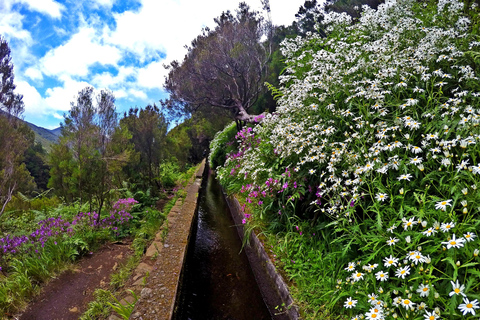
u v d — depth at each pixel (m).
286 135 2.98
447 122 1.79
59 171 4.86
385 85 2.37
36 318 2.29
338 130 2.54
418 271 1.43
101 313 2.28
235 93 10.37
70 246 3.34
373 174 2.05
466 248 1.32
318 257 2.39
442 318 1.23
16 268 2.80
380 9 3.09
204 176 9.73
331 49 3.32
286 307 2.21
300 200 3.00
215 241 4.00
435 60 2.30
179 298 2.39
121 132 5.18
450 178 1.57
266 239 3.20
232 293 2.70
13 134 4.06
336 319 1.83
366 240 1.77
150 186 6.19
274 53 10.21
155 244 3.40
